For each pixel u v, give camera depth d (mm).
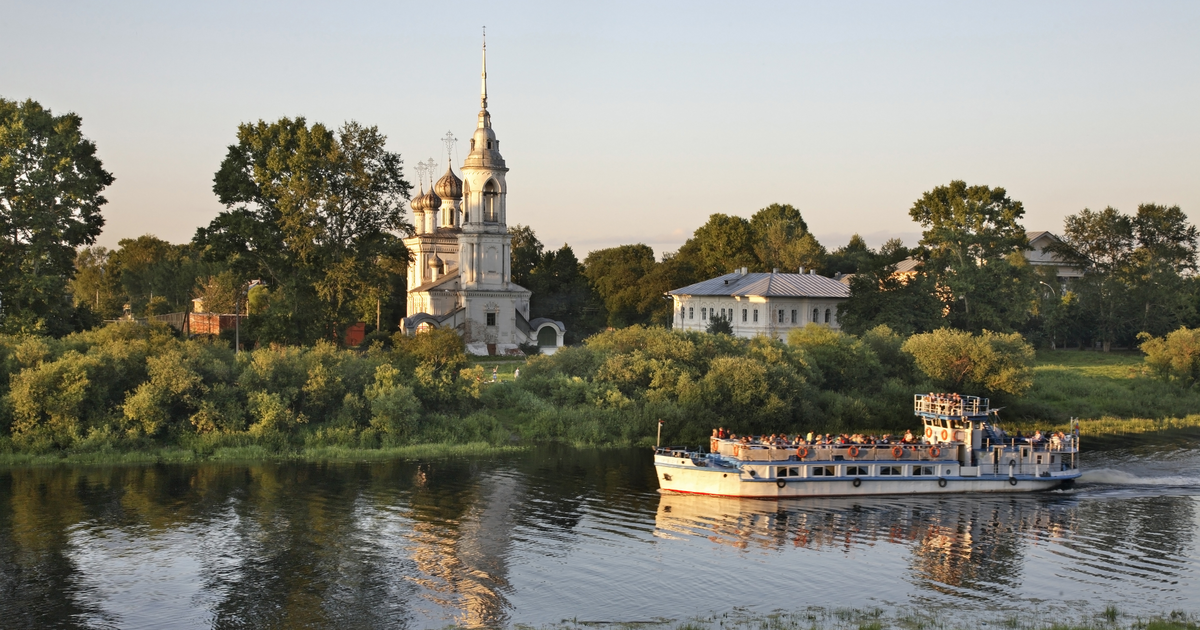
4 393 67875
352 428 71312
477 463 66000
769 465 58062
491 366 112812
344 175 95250
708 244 172625
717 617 39375
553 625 38406
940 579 44125
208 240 94062
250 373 72125
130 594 41250
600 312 155875
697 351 87000
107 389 68312
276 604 40375
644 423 76000
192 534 49062
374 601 40781
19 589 41625
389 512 53500
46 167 88000
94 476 60031
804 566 45812
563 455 69250
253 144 94188
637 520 53031
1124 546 49375
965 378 90438
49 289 84625
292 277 92875
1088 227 162000
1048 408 90938
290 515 52562
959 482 59938
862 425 82688
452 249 153125
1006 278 127375
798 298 121438
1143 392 99688
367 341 118750
